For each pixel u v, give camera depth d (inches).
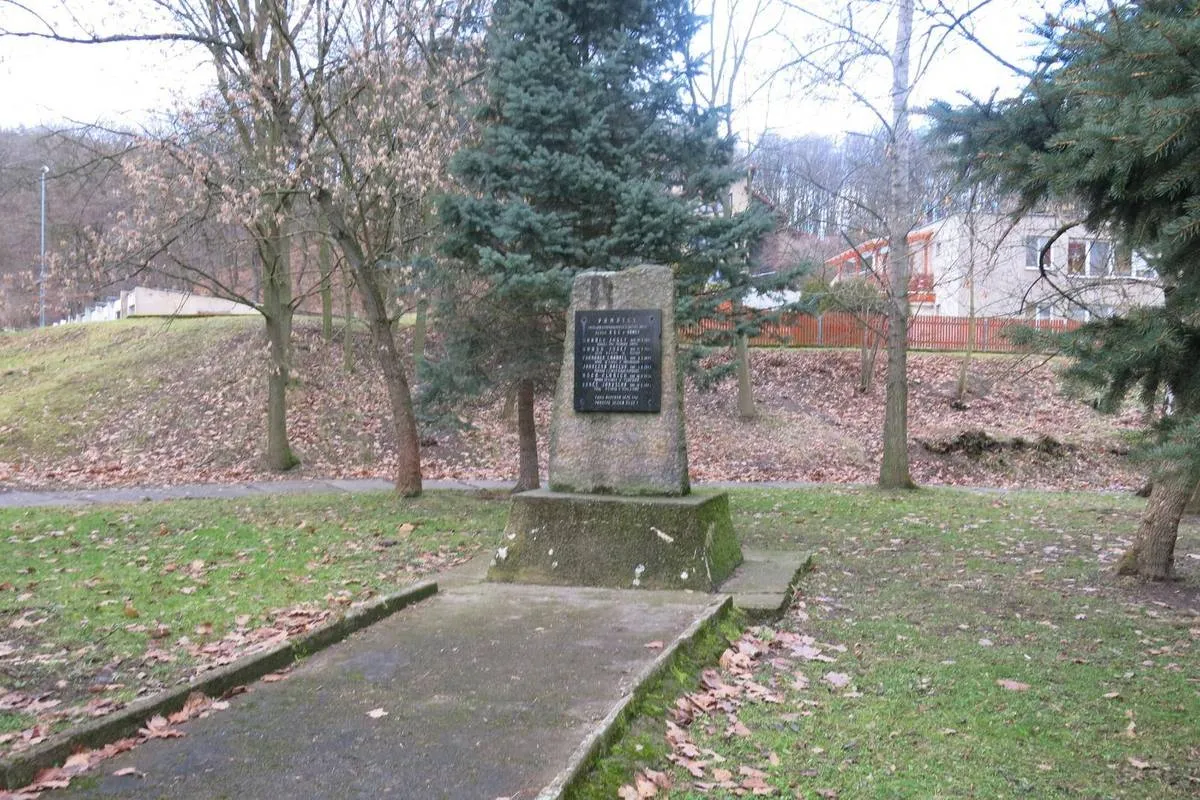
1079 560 368.2
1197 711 199.6
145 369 981.2
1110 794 157.5
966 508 523.5
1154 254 213.5
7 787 140.7
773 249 1117.1
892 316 639.8
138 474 730.2
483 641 221.9
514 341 500.7
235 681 188.9
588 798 139.2
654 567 287.3
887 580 328.8
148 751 155.7
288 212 666.8
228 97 541.0
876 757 167.9
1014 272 1040.2
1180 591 315.9
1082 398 201.9
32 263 945.5
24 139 844.0
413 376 947.3
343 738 160.7
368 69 526.3
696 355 482.0
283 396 762.8
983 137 227.1
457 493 572.7
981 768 165.3
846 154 1307.8
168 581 307.3
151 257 595.8
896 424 635.5
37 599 277.6
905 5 577.9
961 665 227.1
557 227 446.6
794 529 446.9
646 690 183.8
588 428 315.3
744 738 173.2
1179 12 173.2
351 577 317.7
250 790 140.2
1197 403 177.6
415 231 619.8
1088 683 217.3
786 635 249.1
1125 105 160.6
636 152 476.1
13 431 827.4
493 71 490.6
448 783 141.6
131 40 491.5
